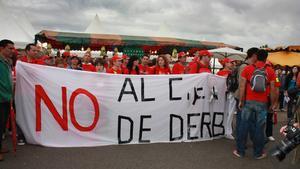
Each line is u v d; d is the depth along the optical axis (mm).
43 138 7016
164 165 6215
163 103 7789
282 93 17203
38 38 22172
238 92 7414
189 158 6727
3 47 6070
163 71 10062
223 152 7305
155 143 7703
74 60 9805
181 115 7957
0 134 6094
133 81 7582
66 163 6066
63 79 7109
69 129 7117
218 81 8461
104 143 7355
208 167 6266
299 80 11125
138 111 7605
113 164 6125
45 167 5820
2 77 6008
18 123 6977
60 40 22078
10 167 5770
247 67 6906
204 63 8844
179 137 7965
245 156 7137
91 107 7242
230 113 8562
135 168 5969
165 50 24641
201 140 8211
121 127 7496
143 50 24016
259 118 6832
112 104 7410
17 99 6934
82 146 7145
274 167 6492
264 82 6676
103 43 22906
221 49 18609
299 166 6594
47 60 10031
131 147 7289
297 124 4164
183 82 7969
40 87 6973
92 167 5910
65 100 7090
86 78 7246
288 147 3736
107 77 7387
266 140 7602
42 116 6992
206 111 8258
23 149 6766
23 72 6895
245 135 6988
